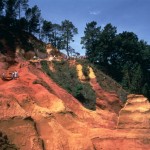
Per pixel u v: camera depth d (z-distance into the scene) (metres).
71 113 44.47
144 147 42.44
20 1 86.75
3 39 71.38
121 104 66.25
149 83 89.38
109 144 41.59
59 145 36.88
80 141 38.66
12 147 33.03
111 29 93.06
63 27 93.06
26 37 79.38
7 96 39.19
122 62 92.38
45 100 44.62
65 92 55.16
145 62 92.94
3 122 35.41
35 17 89.50
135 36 96.25
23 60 67.94
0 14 83.88
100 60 91.50
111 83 73.12
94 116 51.09
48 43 85.44
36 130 37.16
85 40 92.88
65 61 69.38
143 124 46.44
